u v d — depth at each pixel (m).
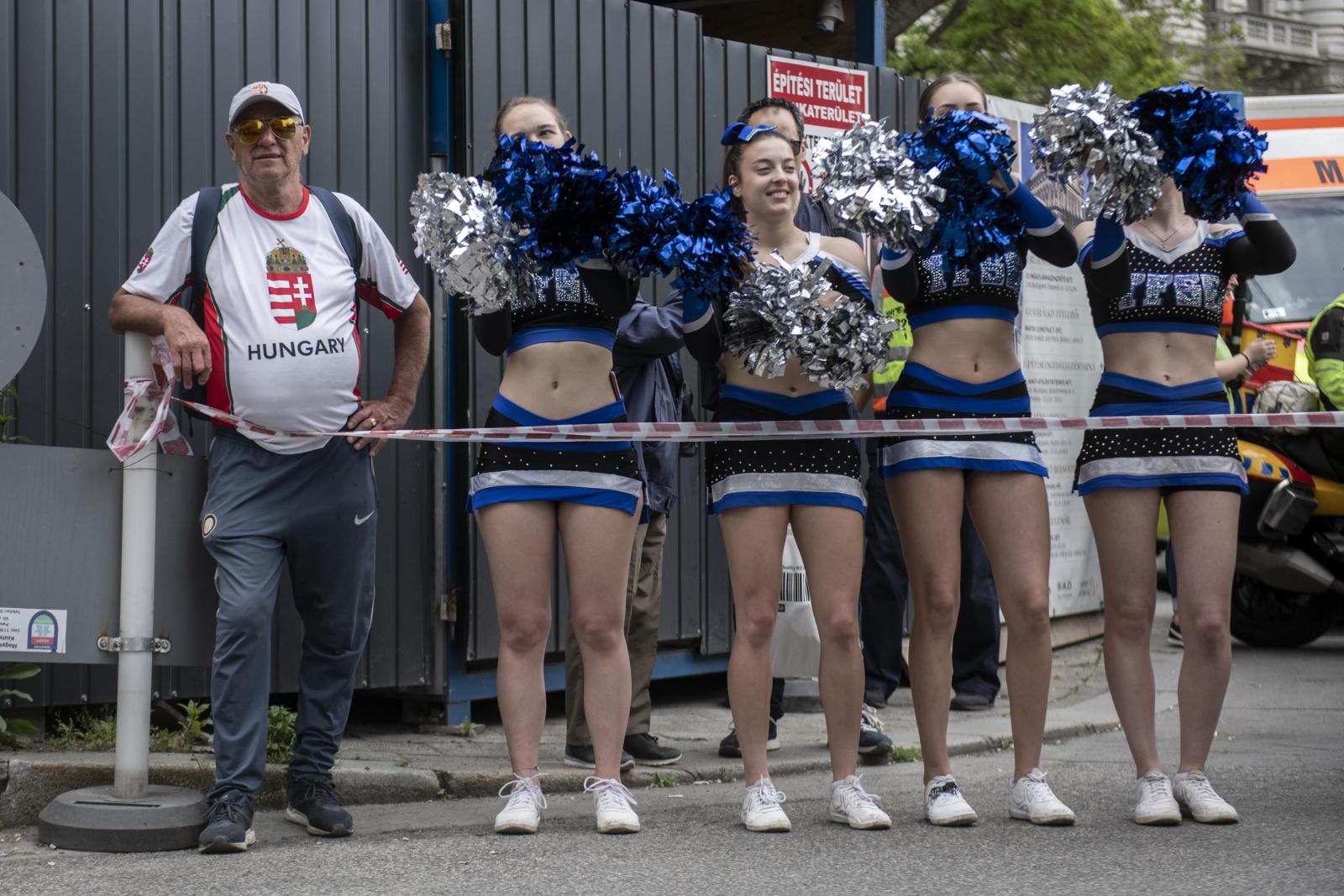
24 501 4.37
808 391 4.62
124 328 4.39
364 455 4.53
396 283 4.64
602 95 6.41
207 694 5.48
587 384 4.56
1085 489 4.83
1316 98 11.07
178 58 5.43
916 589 4.72
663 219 4.27
